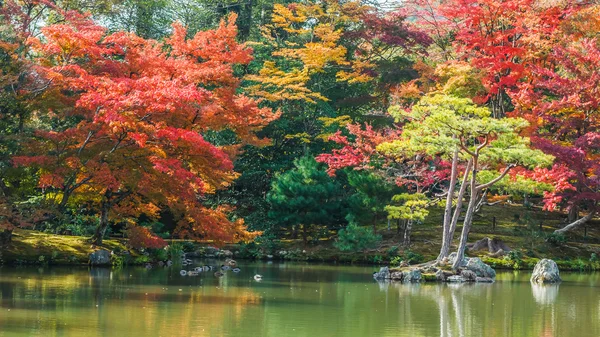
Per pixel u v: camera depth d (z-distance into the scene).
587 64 40.06
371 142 41.22
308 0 54.66
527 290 28.12
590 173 42.03
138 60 31.39
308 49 47.44
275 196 42.00
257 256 40.72
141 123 27.55
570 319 20.78
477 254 39.59
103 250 32.06
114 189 29.78
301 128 48.84
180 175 28.41
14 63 28.58
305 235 42.38
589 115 41.12
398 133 39.28
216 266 34.53
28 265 30.50
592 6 42.53
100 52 30.08
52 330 16.81
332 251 40.97
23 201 30.70
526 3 40.31
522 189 32.81
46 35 29.02
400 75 49.81
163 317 19.05
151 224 40.75
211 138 45.06
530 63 41.78
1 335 16.11
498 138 29.00
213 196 45.94
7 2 31.16
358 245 39.38
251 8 57.41
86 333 16.62
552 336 18.19
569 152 38.09
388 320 19.94
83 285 24.86
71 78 28.19
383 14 54.34
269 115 37.19
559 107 39.44
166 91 27.02
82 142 30.05
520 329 19.05
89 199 34.16
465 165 36.50
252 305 21.89
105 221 33.12
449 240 32.62
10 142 28.94
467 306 23.03
